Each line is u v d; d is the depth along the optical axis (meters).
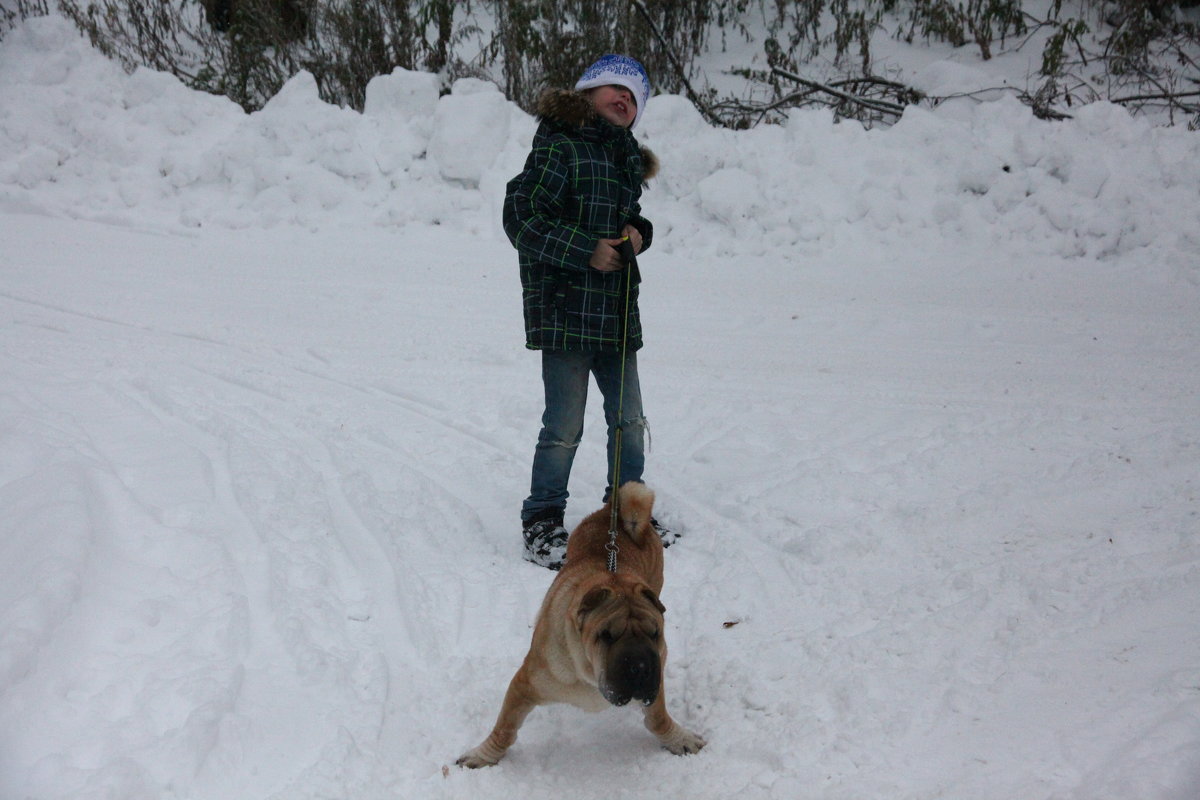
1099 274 9.02
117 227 10.16
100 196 10.54
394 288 8.70
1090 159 9.88
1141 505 4.58
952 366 6.97
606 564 3.38
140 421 5.54
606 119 4.41
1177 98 12.18
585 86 4.42
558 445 4.50
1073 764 2.88
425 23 12.77
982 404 6.17
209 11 13.55
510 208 4.23
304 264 9.28
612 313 4.32
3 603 3.47
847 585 4.20
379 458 5.39
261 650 3.62
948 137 10.40
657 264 9.68
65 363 6.45
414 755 3.22
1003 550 4.32
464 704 3.46
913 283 8.98
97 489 4.48
